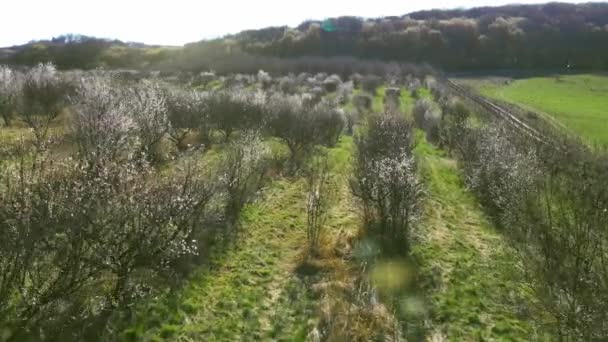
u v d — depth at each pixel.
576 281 6.18
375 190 10.13
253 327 6.59
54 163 6.43
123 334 5.92
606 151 14.93
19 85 19.06
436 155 19.61
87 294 6.28
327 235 9.86
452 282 8.52
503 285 8.55
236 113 18.20
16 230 5.21
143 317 6.35
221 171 11.45
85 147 9.63
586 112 33.59
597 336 5.65
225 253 8.80
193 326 6.41
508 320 7.39
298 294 7.57
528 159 13.55
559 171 12.59
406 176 10.20
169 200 6.97
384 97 38.44
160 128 12.91
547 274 6.88
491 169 13.59
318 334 6.41
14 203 5.33
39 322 5.54
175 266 7.80
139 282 6.85
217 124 18.16
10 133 15.49
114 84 17.41
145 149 11.40
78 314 5.92
